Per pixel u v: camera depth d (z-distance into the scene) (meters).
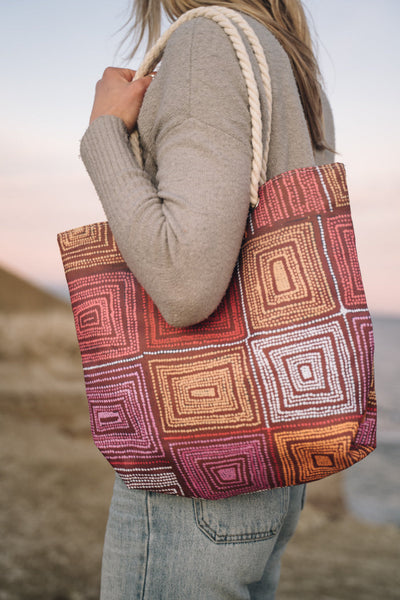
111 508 1.02
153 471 0.93
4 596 2.96
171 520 0.94
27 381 9.76
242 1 1.03
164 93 0.85
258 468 0.87
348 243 0.85
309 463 0.85
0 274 30.47
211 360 0.87
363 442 0.91
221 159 0.78
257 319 0.85
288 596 3.88
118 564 0.97
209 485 0.91
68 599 3.05
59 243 1.01
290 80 0.94
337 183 0.85
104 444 0.97
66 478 5.14
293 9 1.08
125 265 0.97
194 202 0.76
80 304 0.98
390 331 103.31
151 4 1.21
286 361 0.83
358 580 4.25
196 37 0.84
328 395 0.82
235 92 0.81
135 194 0.83
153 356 0.91
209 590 0.93
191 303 0.78
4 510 4.20
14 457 5.65
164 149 0.82
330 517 6.44
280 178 0.86
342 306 0.83
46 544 3.68
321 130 1.06
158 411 0.91
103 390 0.96
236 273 0.87
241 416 0.85
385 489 11.12
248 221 0.87
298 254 0.84
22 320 14.52
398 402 32.59
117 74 1.03
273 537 0.96
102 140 0.90
